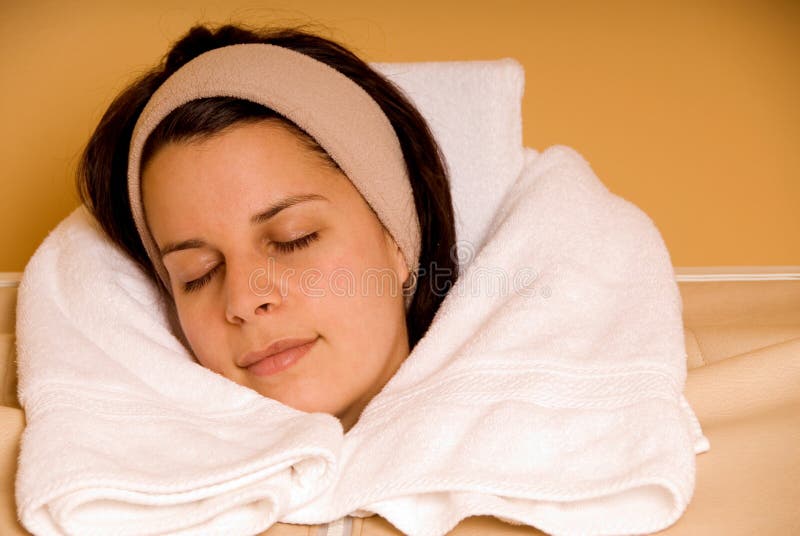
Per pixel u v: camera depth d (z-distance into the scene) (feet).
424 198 4.48
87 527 3.15
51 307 4.05
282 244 3.68
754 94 8.87
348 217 3.83
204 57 3.83
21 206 8.00
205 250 3.69
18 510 3.14
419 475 3.30
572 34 9.06
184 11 8.58
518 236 4.23
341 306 3.71
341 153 3.80
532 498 3.20
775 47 9.13
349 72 4.24
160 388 3.70
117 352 3.83
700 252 8.00
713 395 3.88
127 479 3.14
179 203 3.66
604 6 9.23
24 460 3.25
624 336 3.74
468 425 3.47
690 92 8.82
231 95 3.67
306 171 3.73
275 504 3.18
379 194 3.96
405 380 3.85
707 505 3.31
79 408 3.49
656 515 3.17
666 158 8.44
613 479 3.19
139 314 4.04
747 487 3.37
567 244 4.18
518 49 8.84
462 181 4.83
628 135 8.52
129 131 4.25
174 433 3.43
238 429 3.50
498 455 3.34
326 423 3.41
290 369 3.68
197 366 3.74
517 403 3.47
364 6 8.75
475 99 4.81
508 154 4.83
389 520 3.29
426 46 8.71
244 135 3.66
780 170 8.47
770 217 8.24
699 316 4.91
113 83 8.28
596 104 8.68
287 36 4.29
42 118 8.18
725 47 9.12
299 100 3.73
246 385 3.77
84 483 3.10
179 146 3.66
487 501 3.18
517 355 3.67
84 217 4.47
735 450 3.55
